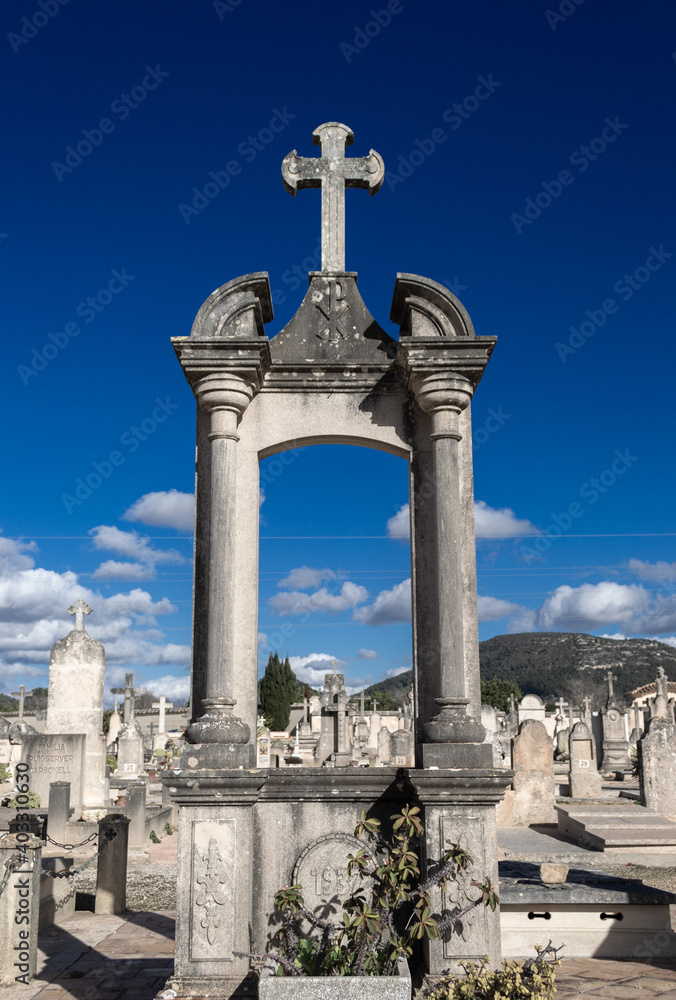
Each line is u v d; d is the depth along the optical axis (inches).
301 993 173.2
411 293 254.8
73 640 691.4
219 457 240.7
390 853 223.3
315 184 277.9
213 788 216.5
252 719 239.0
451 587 232.1
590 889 273.4
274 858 231.0
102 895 358.6
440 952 211.8
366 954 197.5
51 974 262.8
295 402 259.4
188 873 215.6
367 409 259.3
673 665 3858.3
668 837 455.8
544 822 564.4
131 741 796.0
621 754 1035.3
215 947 211.8
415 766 238.1
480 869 215.9
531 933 273.3
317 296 268.2
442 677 228.8
